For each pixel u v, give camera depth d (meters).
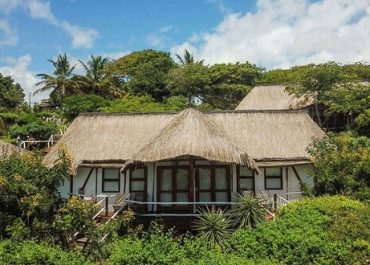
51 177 14.63
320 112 47.28
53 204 14.34
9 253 11.92
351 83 44.41
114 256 11.67
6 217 14.21
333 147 21.77
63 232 13.89
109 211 22.48
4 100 68.44
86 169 24.41
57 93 62.06
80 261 12.23
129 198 22.16
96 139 25.31
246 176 23.53
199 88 67.19
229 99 68.25
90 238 13.62
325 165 20.80
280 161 23.39
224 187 22.36
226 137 21.28
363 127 40.38
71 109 53.06
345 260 12.40
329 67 44.44
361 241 13.02
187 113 21.66
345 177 20.11
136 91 67.88
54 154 24.42
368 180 20.34
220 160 19.14
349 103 42.47
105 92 63.62
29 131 43.84
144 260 11.49
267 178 23.66
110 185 24.19
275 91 48.66
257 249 12.77
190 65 68.00
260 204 18.55
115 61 77.62
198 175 22.48
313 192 21.30
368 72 53.47
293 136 24.72
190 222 19.64
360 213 15.16
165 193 22.55
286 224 14.28
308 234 13.13
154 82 67.81
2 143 29.78
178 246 12.43
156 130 25.39
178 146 19.55
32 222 13.98
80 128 26.39
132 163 20.47
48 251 11.89
